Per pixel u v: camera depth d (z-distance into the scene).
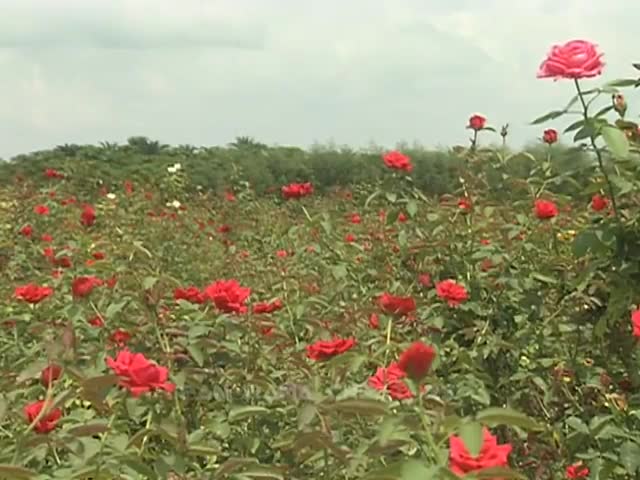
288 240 8.65
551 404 4.50
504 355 4.88
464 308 4.95
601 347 4.44
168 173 15.11
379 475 2.12
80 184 15.41
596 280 4.20
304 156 18.12
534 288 4.89
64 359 2.92
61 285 6.05
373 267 6.25
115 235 9.55
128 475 2.99
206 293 4.14
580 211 5.52
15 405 3.47
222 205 12.91
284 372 3.98
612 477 3.74
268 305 4.38
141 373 2.78
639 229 3.77
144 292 4.09
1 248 8.84
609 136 3.35
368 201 6.07
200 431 3.11
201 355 3.65
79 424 3.04
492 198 5.87
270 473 2.83
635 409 3.86
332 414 3.07
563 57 3.40
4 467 2.55
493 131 5.92
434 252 5.43
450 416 2.37
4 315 5.70
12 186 13.79
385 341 4.16
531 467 4.34
